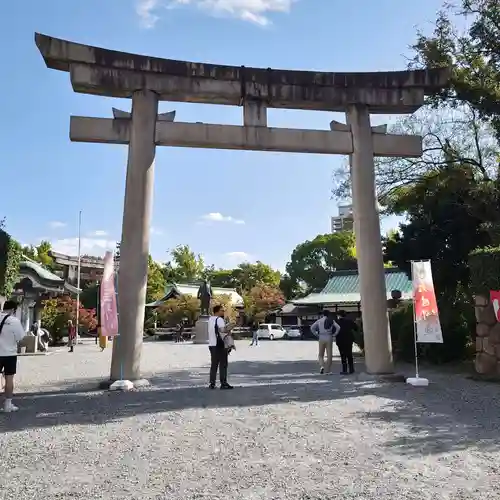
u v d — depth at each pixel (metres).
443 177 16.56
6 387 7.96
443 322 15.01
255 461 5.07
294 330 48.19
